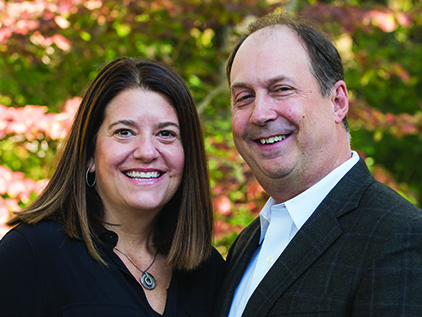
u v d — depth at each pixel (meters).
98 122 2.12
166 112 2.12
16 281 1.87
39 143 4.77
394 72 5.24
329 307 1.68
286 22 2.12
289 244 1.91
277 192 2.13
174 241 2.24
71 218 2.06
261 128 2.04
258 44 2.09
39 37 4.14
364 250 1.70
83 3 4.25
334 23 4.49
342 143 2.10
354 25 4.50
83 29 4.54
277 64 2.03
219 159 4.26
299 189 2.08
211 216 2.36
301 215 2.01
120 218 2.17
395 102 7.14
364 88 6.35
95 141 2.14
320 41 2.06
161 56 5.52
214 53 5.41
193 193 2.29
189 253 2.22
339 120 2.09
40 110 3.80
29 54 4.37
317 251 1.82
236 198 4.13
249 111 2.10
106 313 1.88
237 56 2.15
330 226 1.85
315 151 2.02
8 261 1.91
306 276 1.79
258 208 4.00
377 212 1.78
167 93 2.14
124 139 2.08
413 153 8.02
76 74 5.04
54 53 4.64
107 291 1.93
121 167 2.08
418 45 7.30
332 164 2.05
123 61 2.17
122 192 2.09
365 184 1.94
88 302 1.89
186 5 4.54
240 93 2.13
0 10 4.11
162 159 2.13
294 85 2.01
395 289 1.59
